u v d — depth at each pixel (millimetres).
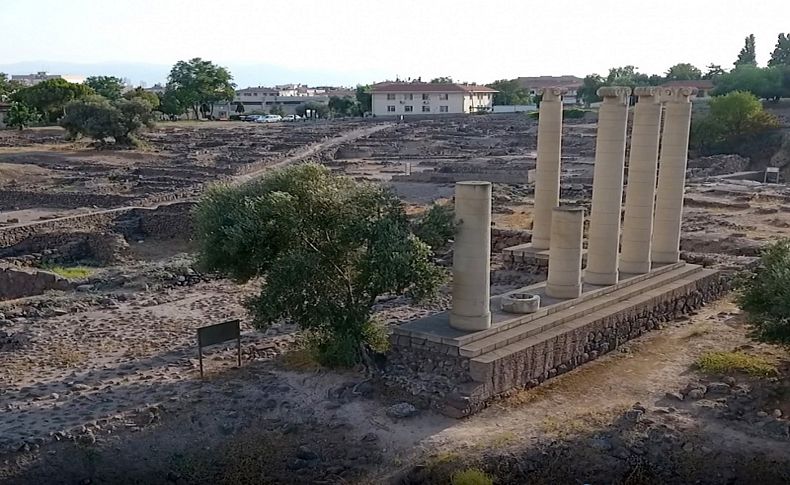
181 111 167250
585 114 139250
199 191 67125
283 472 19562
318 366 24453
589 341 25953
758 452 19438
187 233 56000
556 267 27281
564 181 68812
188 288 35719
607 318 26688
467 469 18828
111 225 56188
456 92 177125
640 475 18953
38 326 29781
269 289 22734
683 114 31938
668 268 32562
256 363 25547
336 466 19641
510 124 138125
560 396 23078
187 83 168500
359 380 23375
